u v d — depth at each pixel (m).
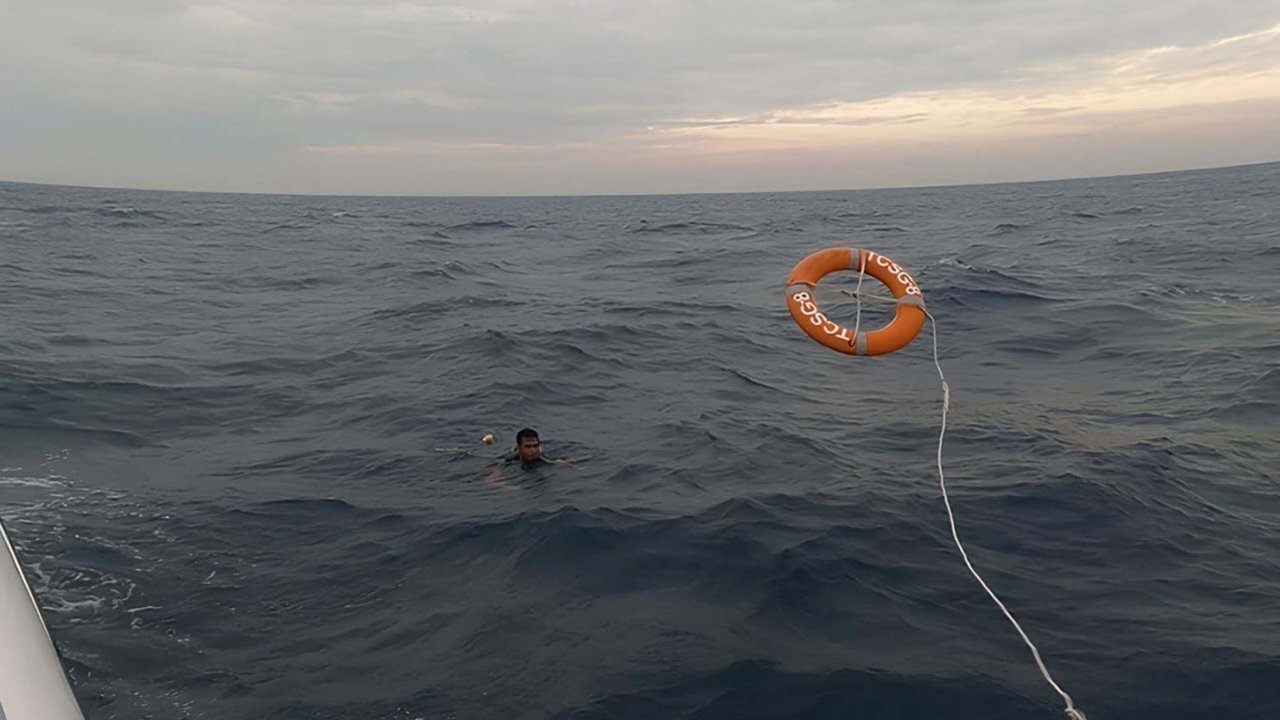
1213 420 10.07
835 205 75.62
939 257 26.59
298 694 5.09
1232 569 6.51
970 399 11.48
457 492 8.34
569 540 7.02
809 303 5.96
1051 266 23.73
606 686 5.12
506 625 5.82
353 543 7.19
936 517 7.50
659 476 8.66
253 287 22.34
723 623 5.82
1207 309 16.52
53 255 26.67
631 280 25.16
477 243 38.28
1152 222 37.34
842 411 11.13
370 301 20.23
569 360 14.00
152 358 13.91
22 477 8.56
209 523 7.58
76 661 5.39
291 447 9.84
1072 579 6.40
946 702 4.95
